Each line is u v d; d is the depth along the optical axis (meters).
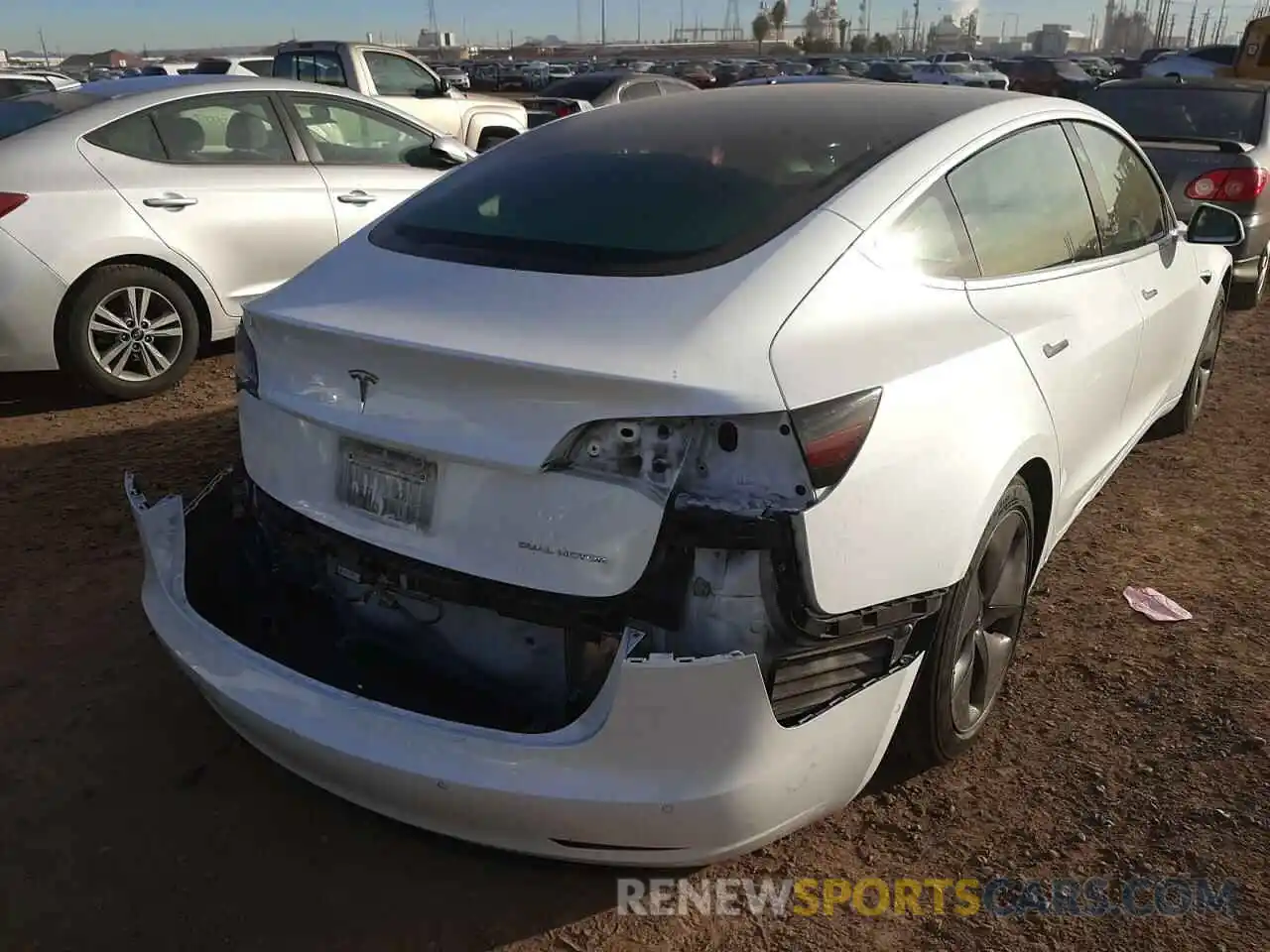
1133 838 2.58
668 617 2.03
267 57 19.30
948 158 2.77
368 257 2.69
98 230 5.53
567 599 2.09
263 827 2.66
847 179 2.60
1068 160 3.40
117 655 3.36
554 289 2.31
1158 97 7.95
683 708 1.98
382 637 2.49
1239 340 7.13
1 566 3.90
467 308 2.29
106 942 2.31
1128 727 2.98
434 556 2.22
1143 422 4.14
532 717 2.26
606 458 2.03
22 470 4.81
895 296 2.45
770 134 2.88
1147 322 3.69
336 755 2.20
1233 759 2.84
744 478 2.01
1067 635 3.47
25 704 3.10
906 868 2.51
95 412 5.63
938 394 2.33
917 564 2.26
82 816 2.68
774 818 2.17
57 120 5.68
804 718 2.13
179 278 5.90
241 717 2.38
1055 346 2.92
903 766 2.78
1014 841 2.58
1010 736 2.96
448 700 2.30
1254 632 3.46
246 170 6.18
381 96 12.23
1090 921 2.35
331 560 2.54
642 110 3.29
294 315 2.39
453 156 7.20
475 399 2.12
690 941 2.32
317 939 2.33
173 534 2.74
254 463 2.64
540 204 2.70
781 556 2.00
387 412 2.24
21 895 2.43
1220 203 7.11
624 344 2.09
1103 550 4.07
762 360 2.07
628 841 2.10
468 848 2.59
